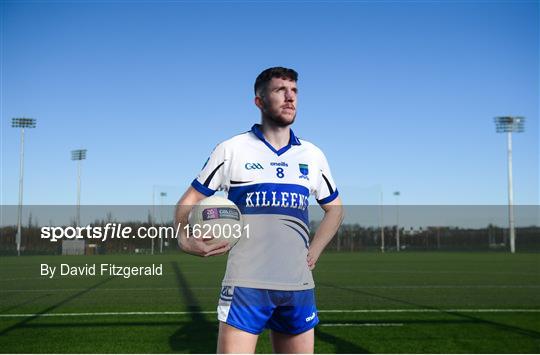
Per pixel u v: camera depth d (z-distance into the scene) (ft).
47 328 21.57
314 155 8.61
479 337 19.65
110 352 17.29
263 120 8.27
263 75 8.05
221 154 8.00
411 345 18.28
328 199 8.91
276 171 7.98
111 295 35.37
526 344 18.43
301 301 7.86
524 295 35.73
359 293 37.32
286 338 8.19
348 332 20.75
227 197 8.26
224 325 7.63
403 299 33.14
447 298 33.86
